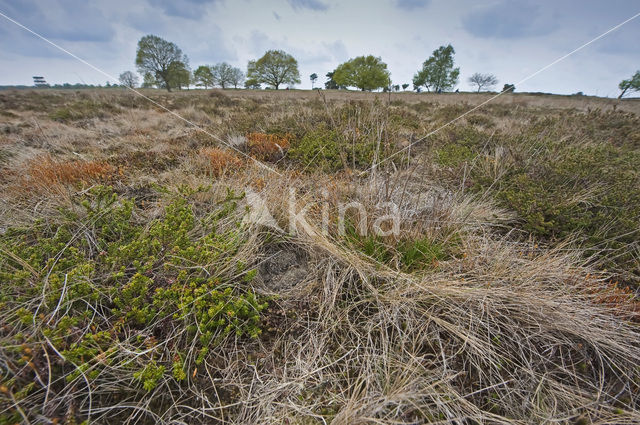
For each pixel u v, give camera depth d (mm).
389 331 1647
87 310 1436
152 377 1252
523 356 1456
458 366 1453
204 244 1861
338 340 1599
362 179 2934
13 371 1149
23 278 1459
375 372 1410
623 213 2342
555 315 1570
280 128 5574
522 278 1813
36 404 1141
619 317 1602
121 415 1212
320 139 4406
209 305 1566
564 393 1321
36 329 1256
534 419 1239
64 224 2104
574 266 1998
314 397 1332
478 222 2529
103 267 1720
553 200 2650
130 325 1504
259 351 1523
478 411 1257
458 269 1949
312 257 2102
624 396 1304
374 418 1170
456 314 1654
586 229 2387
